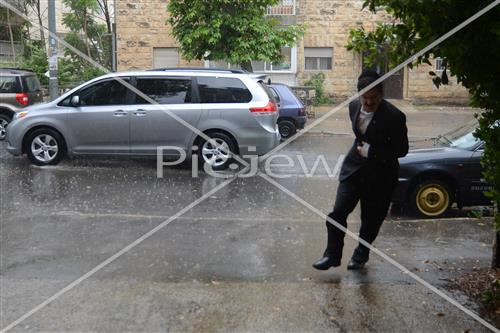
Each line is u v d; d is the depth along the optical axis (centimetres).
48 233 689
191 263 584
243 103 1080
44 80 2358
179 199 877
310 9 2427
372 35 489
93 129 1094
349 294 503
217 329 439
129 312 468
